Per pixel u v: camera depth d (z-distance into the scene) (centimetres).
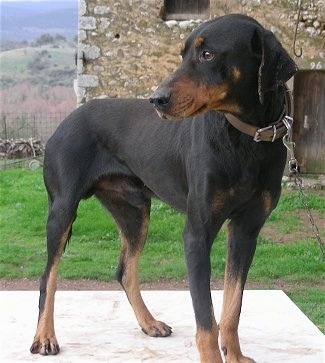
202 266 193
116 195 234
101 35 615
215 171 191
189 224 197
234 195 193
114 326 239
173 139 209
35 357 216
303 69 595
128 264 237
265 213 200
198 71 185
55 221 223
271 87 184
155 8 610
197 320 189
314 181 596
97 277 397
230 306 208
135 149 220
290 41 593
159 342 227
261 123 189
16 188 594
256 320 244
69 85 1329
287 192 578
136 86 618
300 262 417
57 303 258
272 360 215
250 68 185
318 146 607
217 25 185
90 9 612
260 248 443
